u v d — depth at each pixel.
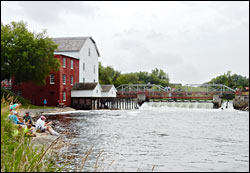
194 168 12.50
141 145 17.22
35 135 14.79
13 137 9.81
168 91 71.94
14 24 44.31
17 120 15.09
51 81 51.44
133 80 115.88
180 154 15.12
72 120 31.61
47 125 18.27
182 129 25.70
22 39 42.19
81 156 12.88
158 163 13.10
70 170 10.15
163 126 27.75
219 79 110.19
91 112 48.00
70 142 16.33
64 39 63.16
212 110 59.22
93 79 67.25
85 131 22.39
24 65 41.50
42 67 43.56
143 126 27.34
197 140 19.64
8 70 41.75
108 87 63.72
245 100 60.69
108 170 11.28
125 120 33.47
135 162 13.05
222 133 23.45
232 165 13.19
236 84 105.94
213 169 12.37
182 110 58.78
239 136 21.84
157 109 62.72
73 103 55.81
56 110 46.78
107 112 49.06
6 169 6.41
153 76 153.88
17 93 52.56
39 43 43.53
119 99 62.72
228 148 17.03
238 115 45.47
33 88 51.97
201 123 31.59
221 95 64.81
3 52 41.44
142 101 69.75
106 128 24.84
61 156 12.12
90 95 54.91
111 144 17.08
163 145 17.47
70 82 55.50
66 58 53.81
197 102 68.50
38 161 6.97
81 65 60.59
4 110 11.34
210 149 16.52
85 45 62.59
